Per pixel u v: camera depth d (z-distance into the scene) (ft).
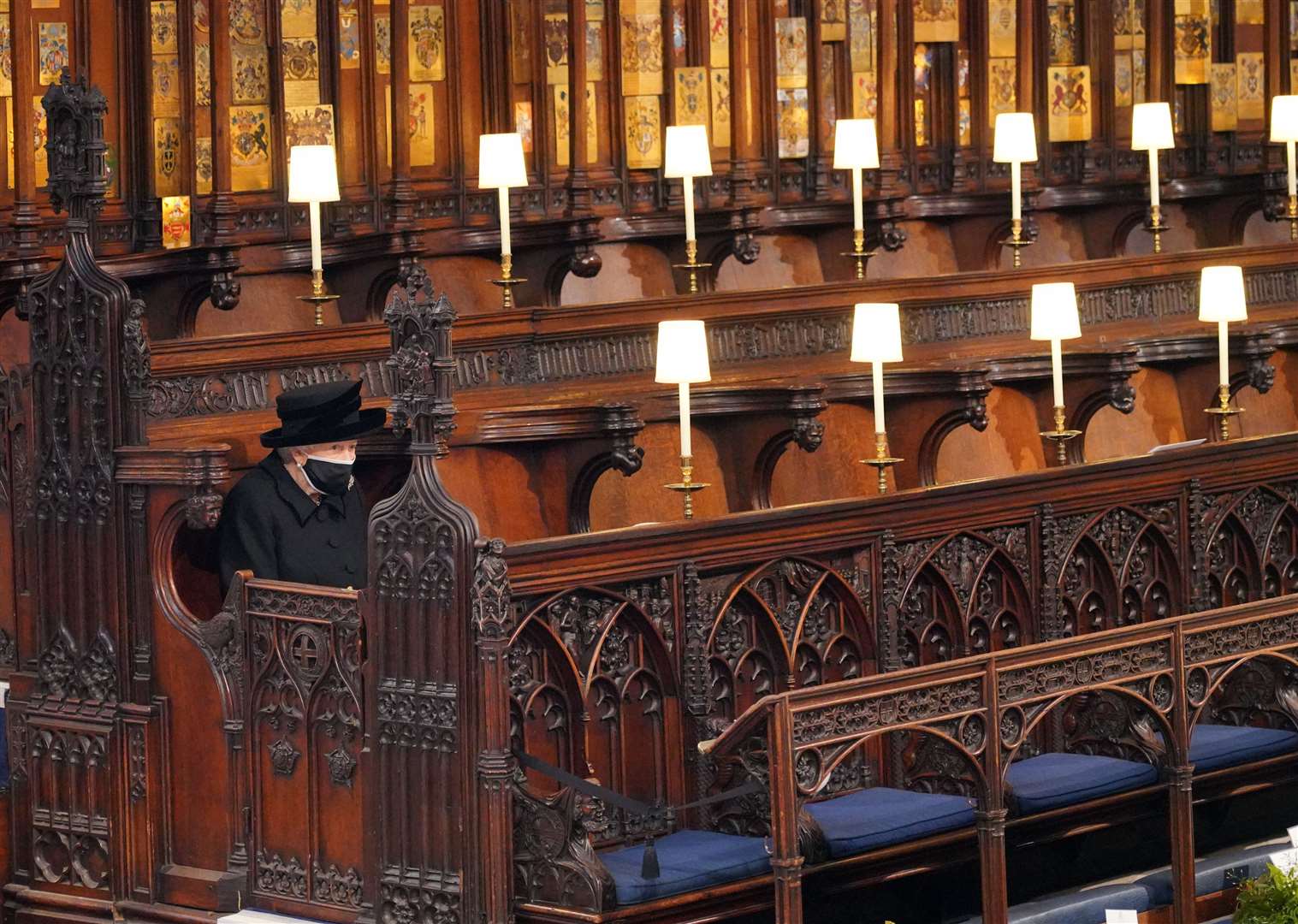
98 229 38.91
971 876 32.32
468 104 44.19
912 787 31.81
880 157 49.90
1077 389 42.42
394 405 27.76
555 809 26.68
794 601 30.78
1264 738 33.14
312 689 29.01
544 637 27.99
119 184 39.34
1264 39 57.62
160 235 39.55
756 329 42.22
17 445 32.68
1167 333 48.19
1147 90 55.93
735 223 46.24
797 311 42.73
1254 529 36.52
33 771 32.30
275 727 29.53
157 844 30.94
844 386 39.09
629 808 26.76
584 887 26.37
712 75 48.16
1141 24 56.18
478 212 44.24
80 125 31.65
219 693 30.14
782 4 49.32
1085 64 54.90
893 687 27.02
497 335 38.32
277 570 31.35
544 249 42.88
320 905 29.09
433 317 27.58
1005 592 33.35
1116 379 41.68
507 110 44.32
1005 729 28.37
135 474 30.94
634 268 46.32
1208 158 57.21
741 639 30.32
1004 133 47.75
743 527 29.84
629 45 46.85
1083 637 29.14
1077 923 30.68
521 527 35.37
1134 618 35.04
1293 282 51.55
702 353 33.30
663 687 29.45
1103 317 47.98
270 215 41.11
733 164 47.78
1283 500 36.96
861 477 40.22
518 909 26.96
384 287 40.81
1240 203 56.44
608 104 46.32
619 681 29.01
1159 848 34.58
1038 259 53.57
